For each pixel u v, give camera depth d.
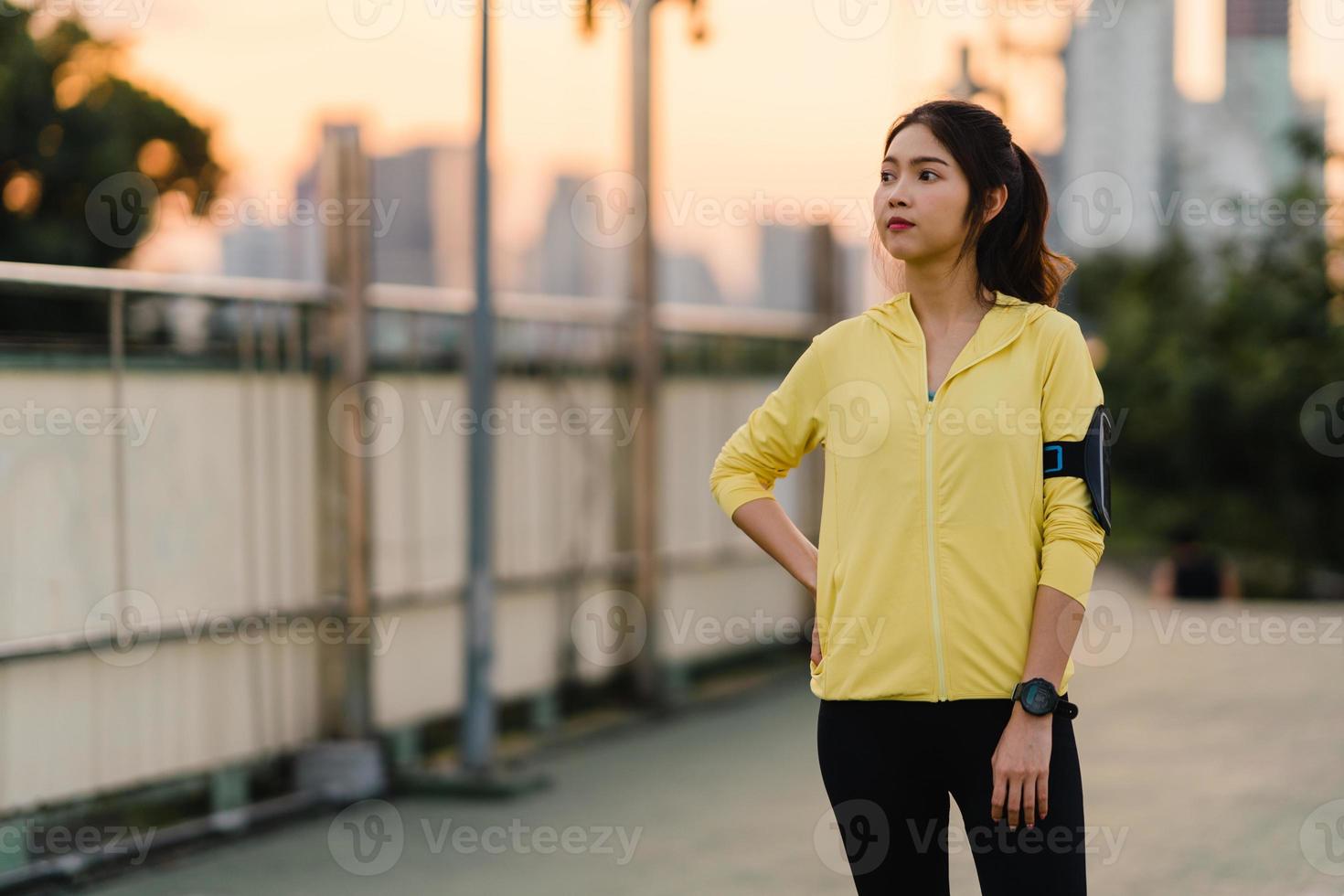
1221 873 6.10
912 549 2.95
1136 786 7.76
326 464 7.88
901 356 3.03
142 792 6.73
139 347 6.71
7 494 6.07
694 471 11.55
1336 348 25.06
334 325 7.88
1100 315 32.31
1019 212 3.09
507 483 9.39
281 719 7.61
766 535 3.21
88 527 6.43
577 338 10.08
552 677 9.88
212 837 6.96
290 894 6.09
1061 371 2.95
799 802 7.81
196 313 7.15
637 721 10.27
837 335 3.13
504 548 9.37
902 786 3.01
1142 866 6.23
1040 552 2.96
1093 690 10.93
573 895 6.05
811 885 6.15
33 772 6.19
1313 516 27.00
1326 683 10.95
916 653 2.94
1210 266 27.30
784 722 10.40
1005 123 3.08
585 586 10.17
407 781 8.02
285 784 7.65
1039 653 2.87
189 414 6.99
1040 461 2.95
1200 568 19.00
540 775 8.19
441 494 8.75
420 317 8.56
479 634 8.21
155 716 6.81
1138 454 30.95
